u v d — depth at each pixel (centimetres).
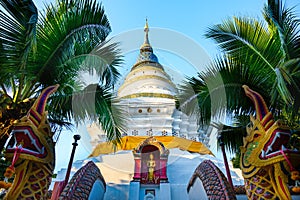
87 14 710
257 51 712
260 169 496
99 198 888
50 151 501
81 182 673
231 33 737
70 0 718
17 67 592
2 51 566
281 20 659
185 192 1052
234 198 627
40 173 479
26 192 456
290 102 603
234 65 734
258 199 487
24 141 455
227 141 848
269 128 489
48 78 675
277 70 563
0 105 616
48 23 697
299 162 451
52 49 668
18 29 562
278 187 472
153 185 1056
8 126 610
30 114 482
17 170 457
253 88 713
